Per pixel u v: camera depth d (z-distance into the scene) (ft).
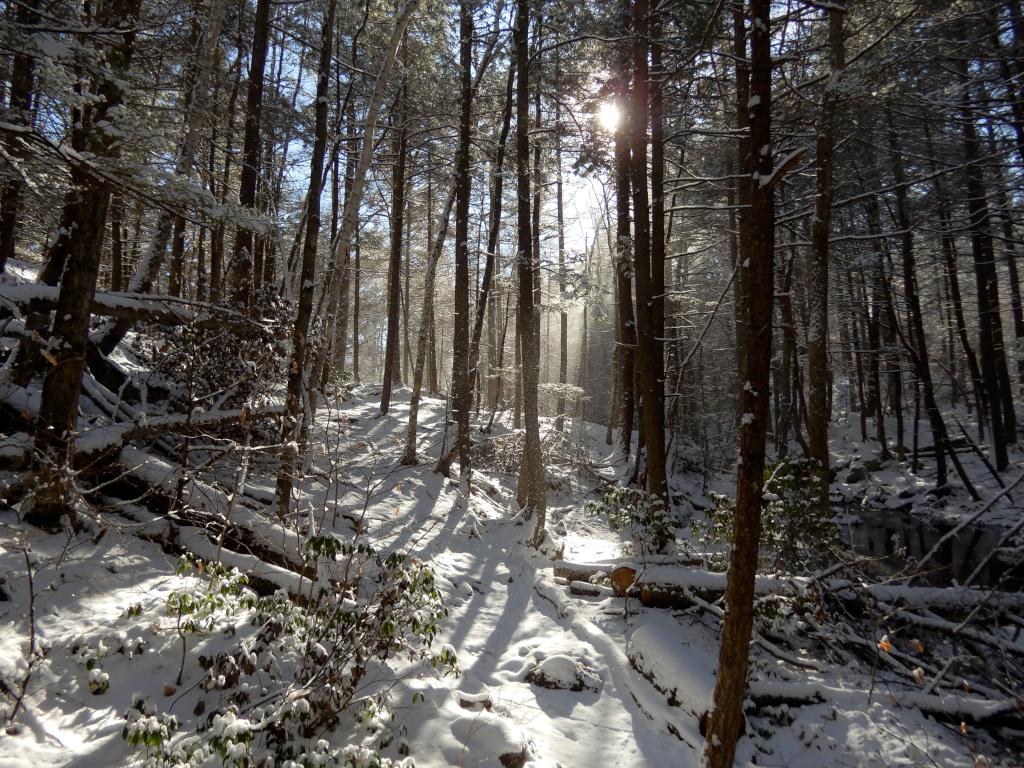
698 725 14.78
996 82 39.63
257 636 13.89
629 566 23.03
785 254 62.85
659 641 17.78
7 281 23.45
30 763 10.19
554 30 35.91
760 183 12.37
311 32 48.19
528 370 32.48
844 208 60.13
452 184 54.44
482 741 13.09
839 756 15.25
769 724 16.17
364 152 28.94
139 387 26.16
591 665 18.30
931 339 95.04
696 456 66.49
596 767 13.73
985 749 15.75
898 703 17.11
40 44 13.05
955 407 91.20
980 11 31.99
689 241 76.54
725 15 32.35
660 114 35.27
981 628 20.68
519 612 23.00
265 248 46.37
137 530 18.53
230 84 42.60
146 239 54.03
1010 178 47.83
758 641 19.81
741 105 30.86
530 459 33.42
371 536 26.63
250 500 23.48
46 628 13.42
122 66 17.40
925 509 57.26
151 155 19.69
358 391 67.82
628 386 50.90
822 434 30.99
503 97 52.47
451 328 117.60
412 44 49.34
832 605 21.26
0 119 13.48
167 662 13.48
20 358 21.26
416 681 15.31
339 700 12.81
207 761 11.07
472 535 31.17
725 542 23.93
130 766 10.48
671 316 61.36
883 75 32.96
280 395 29.37
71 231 17.47
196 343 24.21
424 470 39.58
